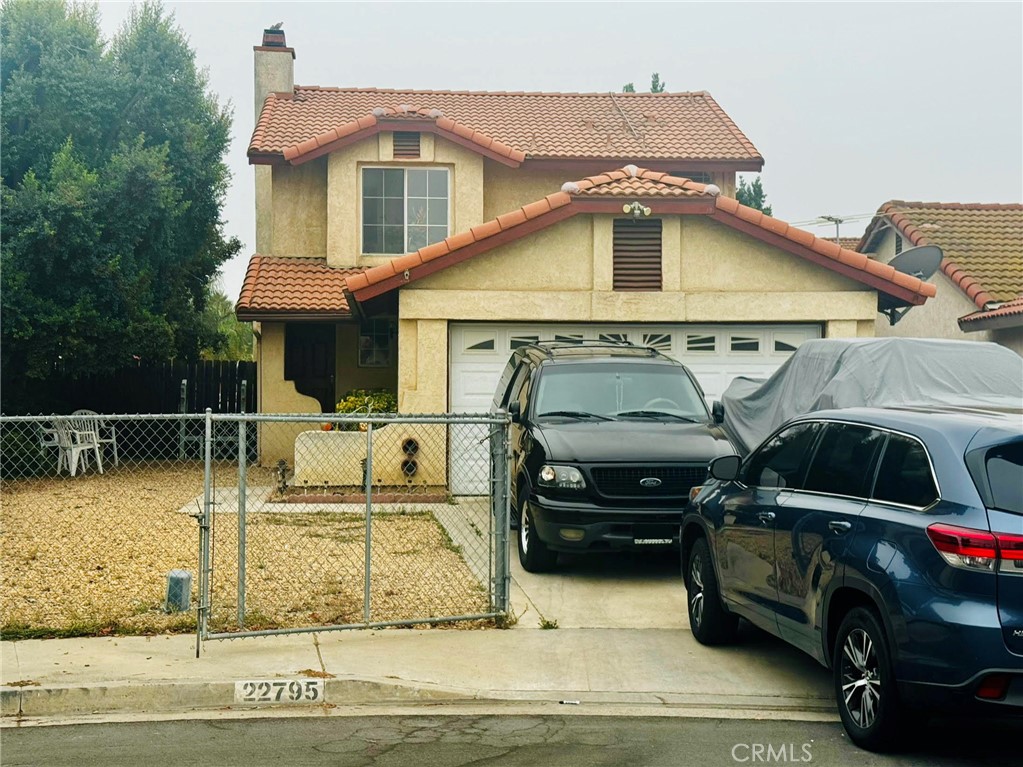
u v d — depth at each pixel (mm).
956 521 5312
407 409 15023
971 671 5148
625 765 5723
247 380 22688
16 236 17469
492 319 15133
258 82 23594
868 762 5742
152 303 20547
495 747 6043
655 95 24609
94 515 13328
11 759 5770
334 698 7035
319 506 13945
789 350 15508
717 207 15000
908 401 10359
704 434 10820
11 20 19266
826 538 6211
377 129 19984
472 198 20328
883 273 15156
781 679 7398
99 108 19828
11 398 18766
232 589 9656
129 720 6574
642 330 15469
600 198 14797
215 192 23062
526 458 10773
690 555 8578
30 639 8023
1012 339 19328
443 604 9250
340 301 18891
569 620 8930
